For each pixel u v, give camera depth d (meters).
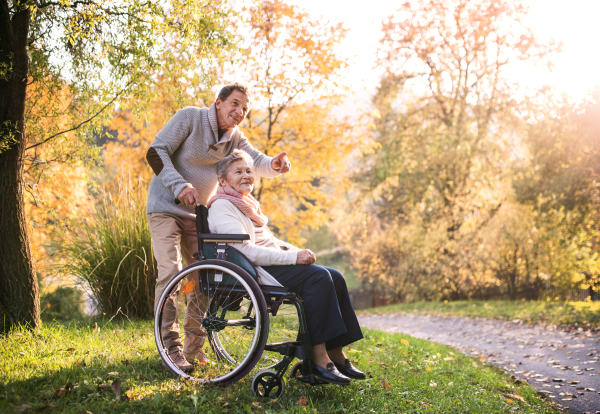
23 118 4.06
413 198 20.44
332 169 11.04
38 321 4.06
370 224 22.83
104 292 5.16
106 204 5.45
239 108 3.16
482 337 9.52
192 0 4.46
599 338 8.20
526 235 16.42
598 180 11.25
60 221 5.55
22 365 2.88
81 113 5.09
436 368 4.52
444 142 18.12
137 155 9.55
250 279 2.58
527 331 9.91
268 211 11.16
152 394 2.47
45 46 4.64
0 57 3.85
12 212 3.94
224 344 3.24
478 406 3.27
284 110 10.36
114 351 3.40
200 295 3.08
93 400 2.34
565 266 15.93
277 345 2.62
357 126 10.37
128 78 4.88
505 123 17.66
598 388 4.70
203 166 3.22
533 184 13.41
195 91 5.99
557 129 12.48
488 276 17.98
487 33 17.61
